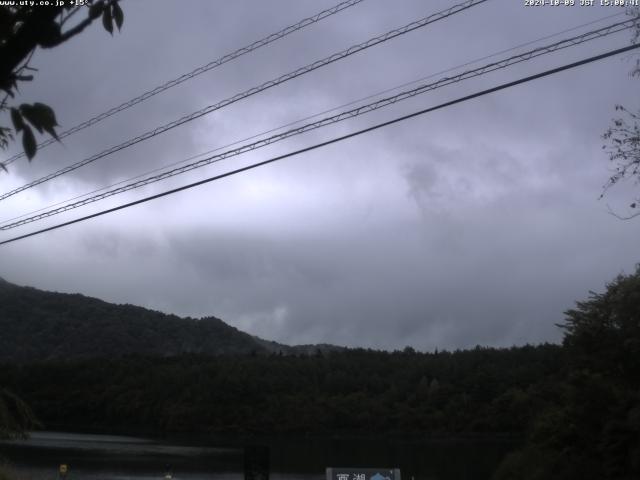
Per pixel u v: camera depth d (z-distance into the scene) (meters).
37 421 21.33
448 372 113.50
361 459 73.75
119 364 129.62
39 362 129.75
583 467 31.19
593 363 33.25
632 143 12.88
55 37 3.13
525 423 87.19
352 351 136.50
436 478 54.75
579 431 32.06
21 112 3.09
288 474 61.09
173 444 94.25
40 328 190.88
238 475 56.06
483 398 101.94
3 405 20.52
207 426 111.88
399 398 113.81
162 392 119.56
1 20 3.06
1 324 187.62
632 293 31.55
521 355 107.69
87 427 120.56
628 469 28.88
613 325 33.06
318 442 97.50
